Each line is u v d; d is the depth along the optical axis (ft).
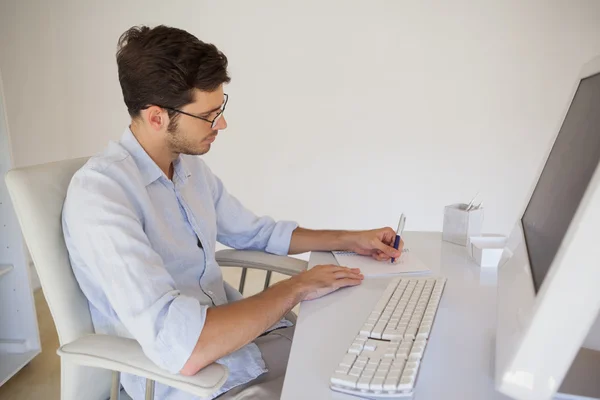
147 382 3.19
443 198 10.38
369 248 4.51
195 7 9.99
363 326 3.04
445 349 2.88
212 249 4.64
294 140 10.41
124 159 3.83
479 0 9.55
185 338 3.06
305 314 3.36
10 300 7.30
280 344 4.35
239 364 3.88
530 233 2.92
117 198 3.53
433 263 4.38
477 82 9.86
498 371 2.15
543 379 1.92
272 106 10.30
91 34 10.05
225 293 4.72
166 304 3.20
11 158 6.93
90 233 3.35
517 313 2.28
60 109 10.32
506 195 10.23
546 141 9.90
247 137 10.47
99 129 10.43
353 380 2.46
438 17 9.69
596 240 1.77
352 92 10.12
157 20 10.05
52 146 10.35
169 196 4.17
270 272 4.87
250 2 9.91
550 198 2.72
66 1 9.95
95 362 3.16
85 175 3.55
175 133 3.88
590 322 1.82
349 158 10.39
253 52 10.11
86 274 3.63
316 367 2.69
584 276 1.80
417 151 10.24
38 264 3.54
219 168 10.68
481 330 3.12
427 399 2.39
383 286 3.86
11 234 7.10
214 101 3.83
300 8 9.87
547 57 9.61
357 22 9.84
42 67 9.99
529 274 2.40
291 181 10.59
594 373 2.50
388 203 10.51
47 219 3.56
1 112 6.79
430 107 10.04
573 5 9.34
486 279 4.00
